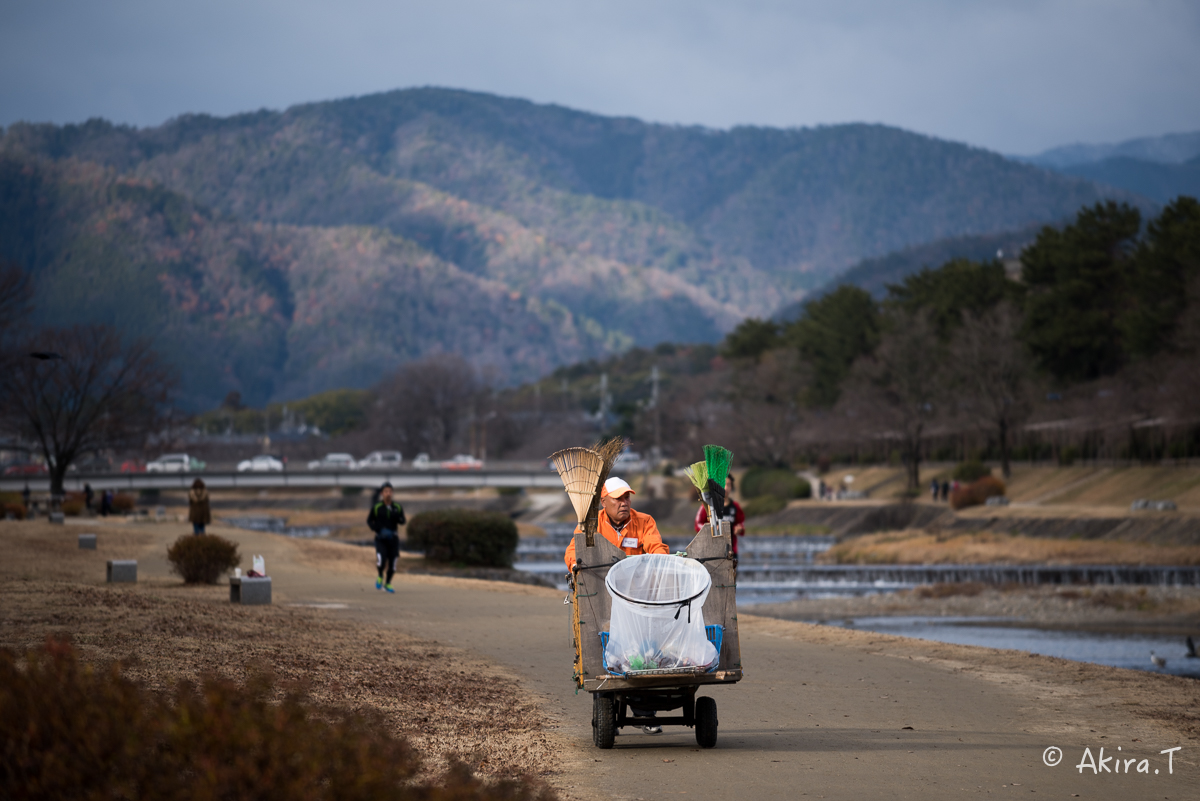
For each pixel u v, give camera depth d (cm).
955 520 16288
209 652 2572
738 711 2373
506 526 8194
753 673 3030
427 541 8050
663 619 1802
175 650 2536
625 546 1888
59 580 4628
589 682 1802
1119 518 13550
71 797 863
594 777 1639
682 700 1906
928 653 3559
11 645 2383
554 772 1673
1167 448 17188
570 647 3453
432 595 5425
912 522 18112
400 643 3328
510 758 1767
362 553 8769
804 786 1590
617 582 1812
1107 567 11056
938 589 10125
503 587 6178
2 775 870
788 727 2166
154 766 886
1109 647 6962
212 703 895
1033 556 12438
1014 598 9588
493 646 3450
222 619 3372
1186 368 15825
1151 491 15850
